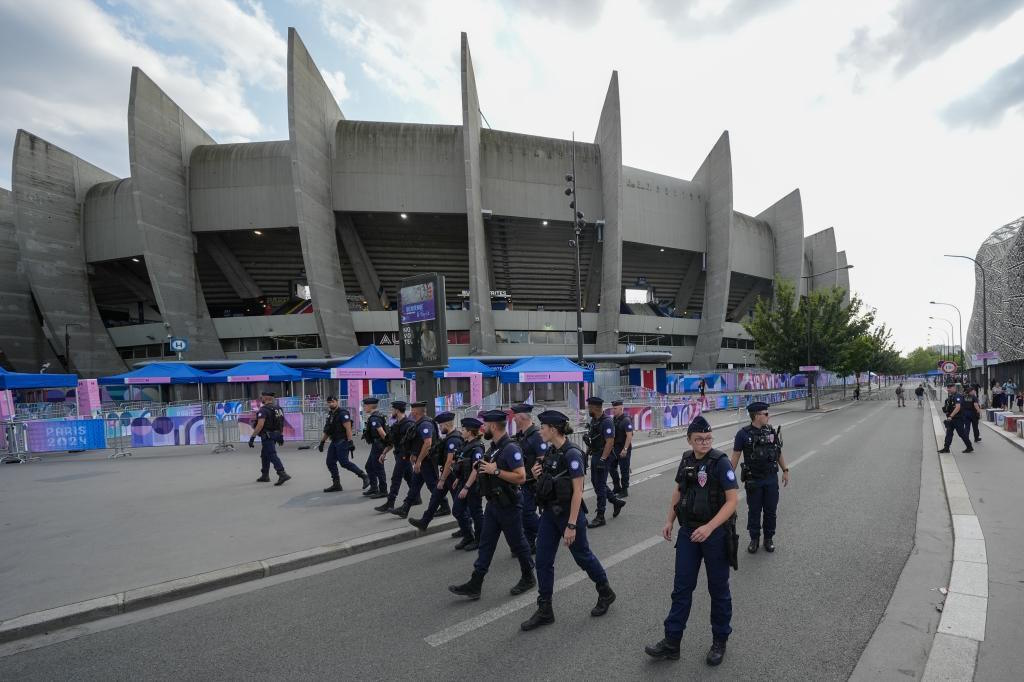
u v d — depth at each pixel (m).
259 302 37.22
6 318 36.88
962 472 9.06
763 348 30.28
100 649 3.35
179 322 32.03
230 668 3.08
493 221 36.00
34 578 4.41
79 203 36.03
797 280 48.59
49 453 13.01
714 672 2.93
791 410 27.38
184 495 7.77
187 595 4.23
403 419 6.82
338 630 3.57
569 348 35.41
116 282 38.88
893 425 18.50
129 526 6.04
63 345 34.62
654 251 42.03
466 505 5.43
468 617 3.76
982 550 4.89
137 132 29.66
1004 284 46.47
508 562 5.07
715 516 3.04
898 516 6.33
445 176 33.75
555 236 38.03
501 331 34.97
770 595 4.03
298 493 7.91
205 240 34.34
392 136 33.81
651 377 31.48
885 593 4.01
